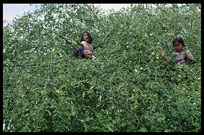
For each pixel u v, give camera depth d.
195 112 5.12
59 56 5.71
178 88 5.44
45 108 5.02
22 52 6.92
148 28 6.96
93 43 7.32
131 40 6.34
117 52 6.26
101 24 7.64
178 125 5.18
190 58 6.56
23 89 5.18
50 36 7.14
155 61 6.08
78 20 7.89
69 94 5.29
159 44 6.36
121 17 7.00
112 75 5.34
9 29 7.31
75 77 5.32
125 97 5.24
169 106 5.12
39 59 5.77
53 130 5.24
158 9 7.80
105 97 5.34
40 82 5.20
